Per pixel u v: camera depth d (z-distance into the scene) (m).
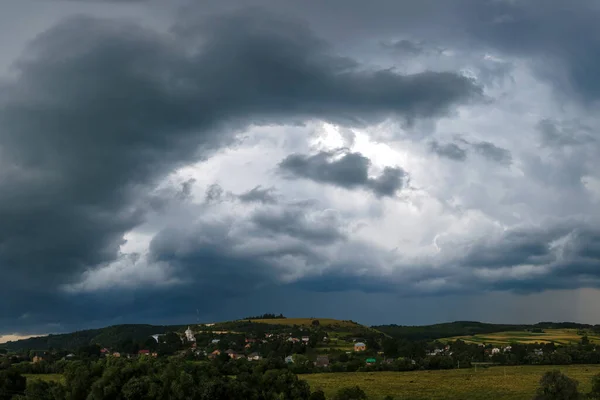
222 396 116.00
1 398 124.31
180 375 113.38
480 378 187.12
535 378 183.75
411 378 189.00
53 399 116.50
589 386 158.25
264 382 127.75
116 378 112.44
